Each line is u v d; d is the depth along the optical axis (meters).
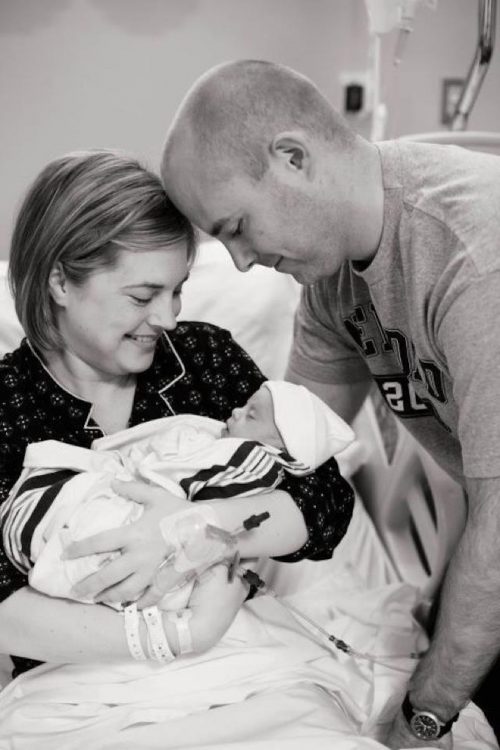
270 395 1.46
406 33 2.29
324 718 1.31
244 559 1.38
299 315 1.76
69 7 2.93
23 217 1.37
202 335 1.63
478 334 1.18
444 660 1.38
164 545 1.25
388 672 1.68
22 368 1.49
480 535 1.25
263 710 1.29
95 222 1.30
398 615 1.85
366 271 1.37
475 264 1.19
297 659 1.40
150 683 1.30
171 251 1.35
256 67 1.25
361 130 3.17
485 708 1.85
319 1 3.01
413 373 1.47
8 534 1.29
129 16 2.97
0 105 3.01
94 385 1.50
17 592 1.31
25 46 2.96
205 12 3.00
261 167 1.24
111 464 1.39
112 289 1.34
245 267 1.38
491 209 1.22
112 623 1.26
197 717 1.27
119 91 3.05
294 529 1.38
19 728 1.28
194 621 1.25
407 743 1.49
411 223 1.29
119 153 1.39
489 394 1.19
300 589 1.98
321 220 1.29
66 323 1.43
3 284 2.07
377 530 2.33
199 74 3.07
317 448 1.43
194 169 1.26
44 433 1.46
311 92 1.27
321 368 1.77
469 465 1.24
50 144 3.09
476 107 3.18
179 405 1.57
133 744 1.24
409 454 2.10
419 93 3.13
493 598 1.29
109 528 1.27
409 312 1.34
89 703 1.29
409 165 1.31
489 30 2.09
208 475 1.33
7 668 1.61
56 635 1.26
